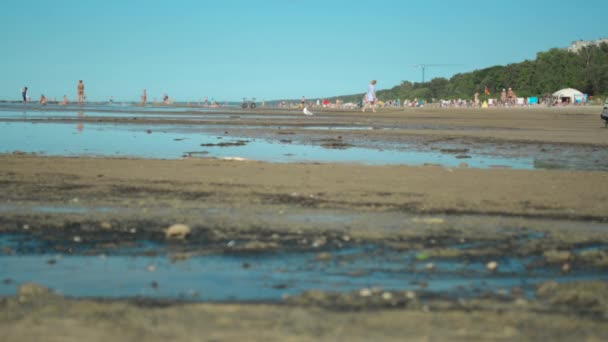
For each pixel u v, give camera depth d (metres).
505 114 130.25
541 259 14.33
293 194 22.72
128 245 15.09
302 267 13.33
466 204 21.17
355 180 26.25
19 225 17.08
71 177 26.39
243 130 64.12
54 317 9.59
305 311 10.18
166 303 10.62
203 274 12.66
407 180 26.36
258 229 16.94
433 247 15.33
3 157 33.16
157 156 36.84
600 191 24.05
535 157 39.50
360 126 74.81
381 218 18.72
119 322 9.40
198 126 70.62
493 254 14.73
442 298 11.24
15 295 10.96
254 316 9.84
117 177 26.52
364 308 10.48
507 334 9.17
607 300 11.09
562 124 83.50
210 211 19.44
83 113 107.75
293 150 42.69
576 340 8.99
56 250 14.54
